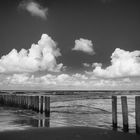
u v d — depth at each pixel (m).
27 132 8.86
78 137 7.95
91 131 9.05
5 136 8.08
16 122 13.10
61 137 7.92
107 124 13.12
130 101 36.31
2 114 17.75
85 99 47.72
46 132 8.83
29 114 17.86
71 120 14.84
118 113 19.67
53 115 18.31
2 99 32.66
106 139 7.68
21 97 24.28
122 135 8.32
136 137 8.02
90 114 19.25
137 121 9.03
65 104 33.44
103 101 41.38
